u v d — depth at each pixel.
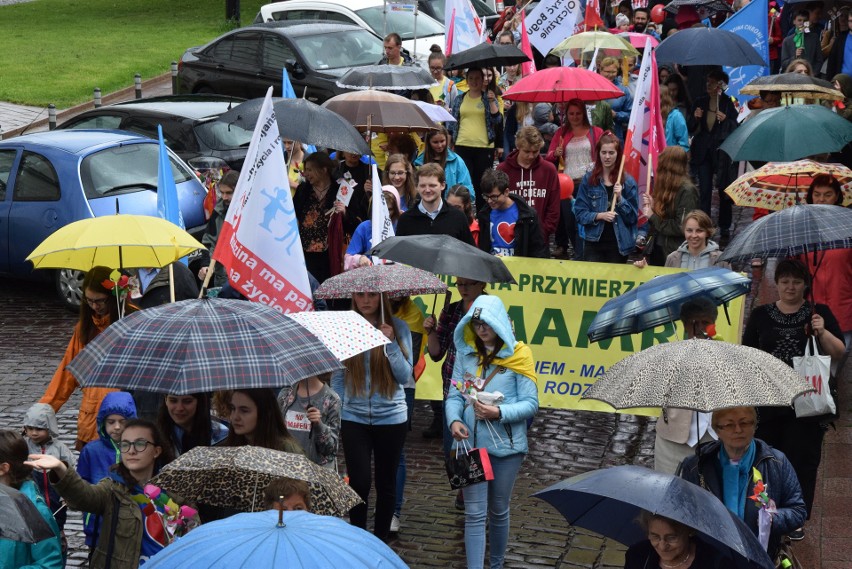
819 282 10.37
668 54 17.62
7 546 6.47
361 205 12.62
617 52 20.28
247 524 4.55
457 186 12.12
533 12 20.92
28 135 16.95
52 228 15.72
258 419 6.75
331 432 7.87
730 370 6.30
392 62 19.17
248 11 44.00
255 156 8.88
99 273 9.30
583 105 15.66
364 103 13.62
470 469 8.01
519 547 9.14
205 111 18.67
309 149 14.88
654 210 12.91
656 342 11.37
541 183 13.33
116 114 18.94
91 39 38.12
